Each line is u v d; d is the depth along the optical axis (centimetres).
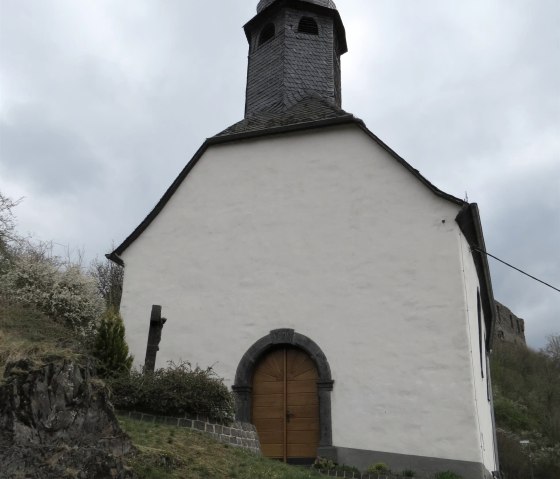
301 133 1362
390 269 1185
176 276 1362
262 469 800
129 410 942
